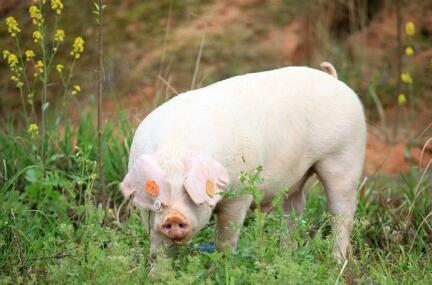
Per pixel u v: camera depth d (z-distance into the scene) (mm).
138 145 7301
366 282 7324
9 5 15781
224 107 7449
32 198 8930
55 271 6770
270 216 7477
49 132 9883
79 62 14789
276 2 15758
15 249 7531
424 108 14242
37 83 14172
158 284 6566
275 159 7883
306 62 15008
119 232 8055
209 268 7133
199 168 6527
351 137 8297
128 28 15414
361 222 7711
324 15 15492
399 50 12867
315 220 8930
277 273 6828
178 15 15641
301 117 8039
